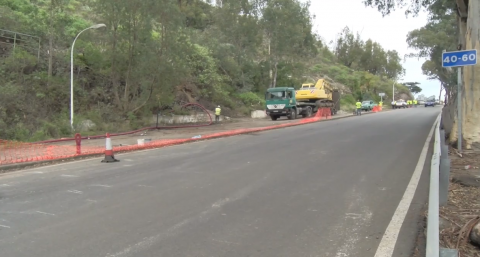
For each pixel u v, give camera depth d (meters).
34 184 8.43
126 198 6.92
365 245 4.59
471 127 11.55
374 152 11.95
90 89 25.44
